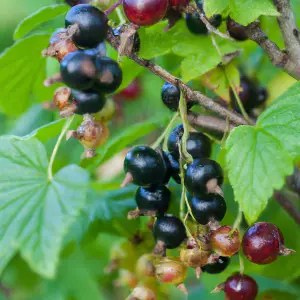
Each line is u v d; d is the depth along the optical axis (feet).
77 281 1.36
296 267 1.28
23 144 1.03
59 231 0.93
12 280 1.39
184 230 1.06
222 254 1.03
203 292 1.33
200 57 1.10
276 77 1.22
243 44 1.23
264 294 1.23
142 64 1.07
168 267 1.06
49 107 1.04
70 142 1.37
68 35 1.00
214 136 1.14
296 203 1.39
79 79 1.00
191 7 1.05
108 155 1.19
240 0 1.04
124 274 1.17
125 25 1.02
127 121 1.48
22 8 1.54
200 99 1.09
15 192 0.98
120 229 1.22
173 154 1.07
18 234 0.95
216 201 1.03
